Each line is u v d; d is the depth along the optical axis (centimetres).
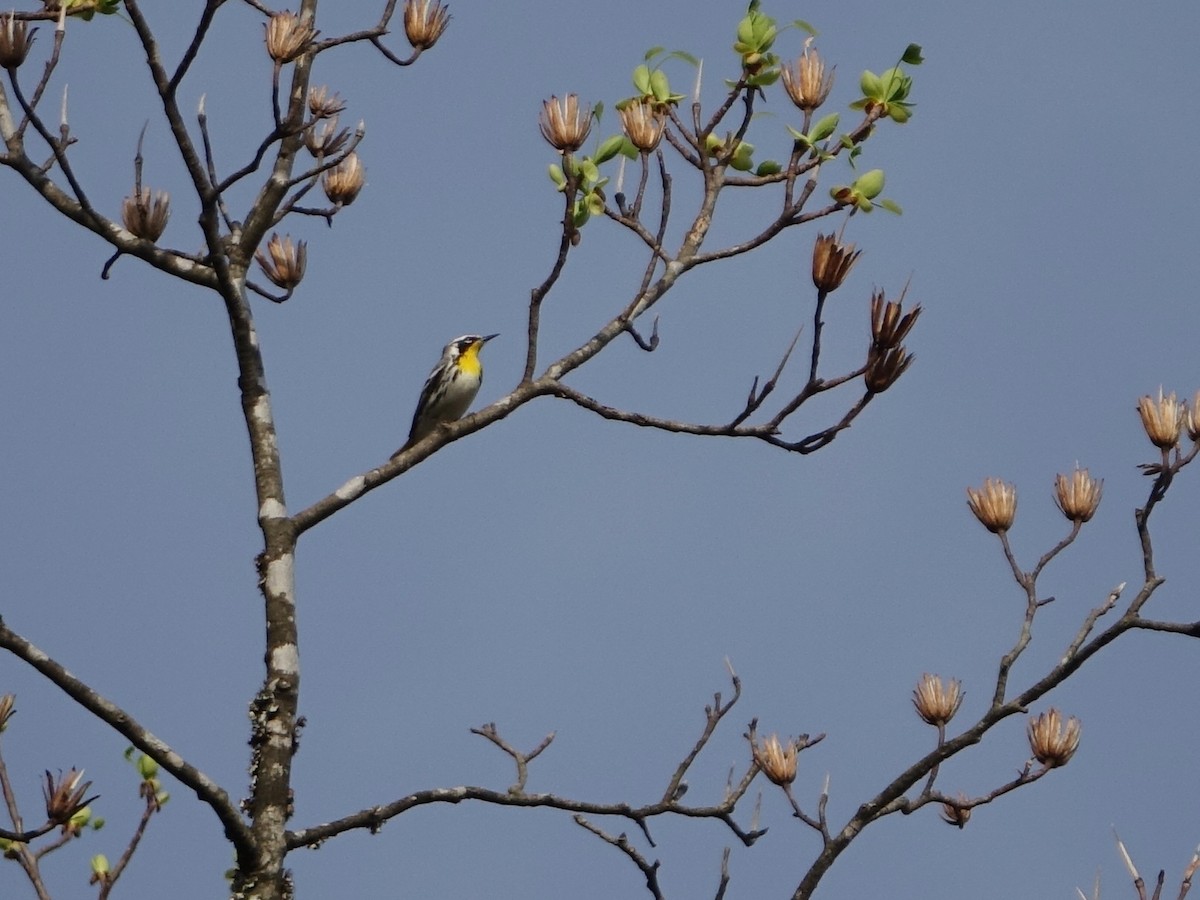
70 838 1157
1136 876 992
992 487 1162
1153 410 1126
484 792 1116
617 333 1234
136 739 991
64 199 1234
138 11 1163
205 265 1252
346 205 1402
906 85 1252
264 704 1088
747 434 1152
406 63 1300
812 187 1238
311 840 1057
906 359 1127
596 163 1252
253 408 1209
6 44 1181
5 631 968
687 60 1282
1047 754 1102
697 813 1142
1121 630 1102
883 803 1123
